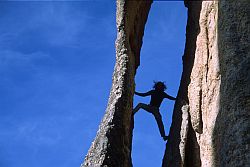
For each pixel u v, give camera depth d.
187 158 21.11
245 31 18.55
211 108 20.02
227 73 17.91
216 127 18.56
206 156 19.48
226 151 16.39
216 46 20.98
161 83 24.25
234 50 18.17
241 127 16.39
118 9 22.14
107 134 18.12
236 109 16.86
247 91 17.05
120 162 17.95
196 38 24.00
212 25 22.30
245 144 16.03
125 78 19.91
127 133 19.23
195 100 21.61
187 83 23.31
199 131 20.98
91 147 18.06
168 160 21.38
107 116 18.83
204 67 21.88
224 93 17.70
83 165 17.61
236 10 19.19
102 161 17.42
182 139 21.27
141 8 24.39
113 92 19.59
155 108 23.69
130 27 22.67
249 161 15.67
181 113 22.36
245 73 17.45
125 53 20.77
